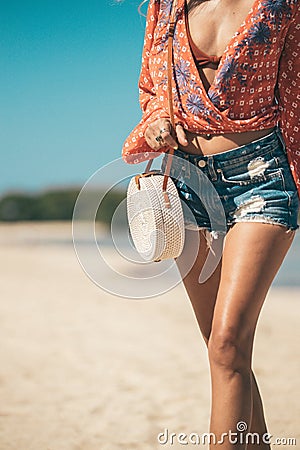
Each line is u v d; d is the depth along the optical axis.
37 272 28.72
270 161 5.28
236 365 4.91
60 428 7.99
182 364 11.05
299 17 5.22
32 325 14.91
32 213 118.50
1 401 9.06
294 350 11.96
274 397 9.05
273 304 18.27
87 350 12.19
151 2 5.73
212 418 4.94
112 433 7.83
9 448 7.34
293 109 5.34
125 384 9.87
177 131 5.43
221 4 5.32
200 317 5.67
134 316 16.16
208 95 5.30
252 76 5.21
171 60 5.46
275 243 5.14
